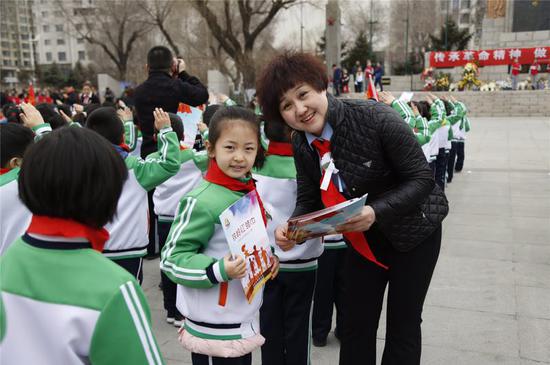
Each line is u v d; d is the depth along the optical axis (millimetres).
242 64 22344
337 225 2027
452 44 47094
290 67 2121
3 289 1266
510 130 16547
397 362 2365
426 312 3857
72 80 46969
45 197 1255
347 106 2225
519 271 4656
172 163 3125
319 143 2258
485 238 5723
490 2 29203
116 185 1341
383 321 3738
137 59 40156
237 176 2150
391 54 59562
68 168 1256
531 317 3732
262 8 25062
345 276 2521
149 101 4867
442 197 2379
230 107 2203
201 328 2104
